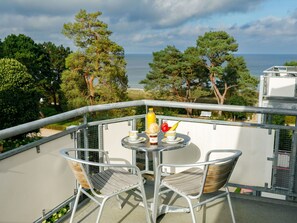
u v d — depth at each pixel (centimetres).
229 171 217
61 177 258
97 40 2036
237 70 2547
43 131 2167
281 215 269
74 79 2119
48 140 239
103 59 2012
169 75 2577
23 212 221
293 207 282
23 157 218
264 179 296
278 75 1087
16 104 1545
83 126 278
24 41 2809
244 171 303
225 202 290
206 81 2652
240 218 263
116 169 261
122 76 2117
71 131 263
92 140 296
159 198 279
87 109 273
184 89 2642
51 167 246
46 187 242
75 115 256
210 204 287
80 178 217
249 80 2464
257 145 294
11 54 2706
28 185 224
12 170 210
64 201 264
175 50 2516
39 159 233
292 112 261
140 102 321
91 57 2019
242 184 306
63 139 257
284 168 287
